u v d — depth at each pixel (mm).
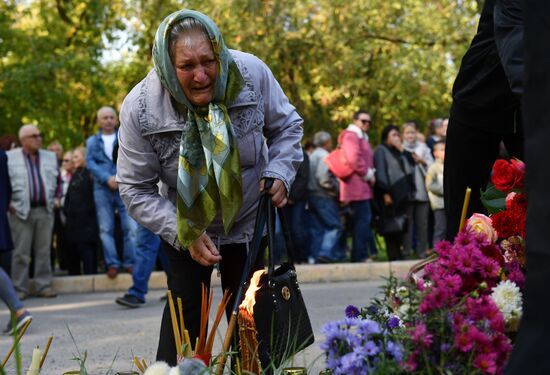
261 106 4984
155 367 4008
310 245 15883
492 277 3936
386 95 25938
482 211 5707
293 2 23938
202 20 4684
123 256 15078
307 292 12859
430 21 23766
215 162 4738
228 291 4949
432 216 16531
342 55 25266
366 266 14953
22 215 13523
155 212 4961
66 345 8719
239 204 4809
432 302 3760
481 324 3713
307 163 15516
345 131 15312
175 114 4859
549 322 2965
